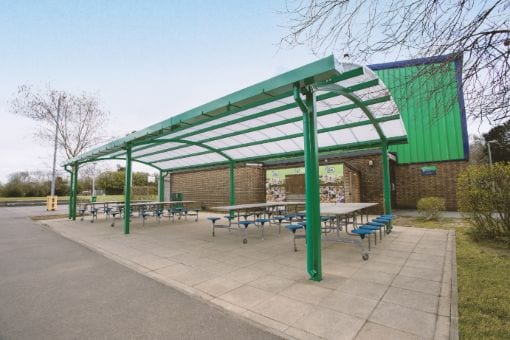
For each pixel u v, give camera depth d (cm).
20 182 3281
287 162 1338
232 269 435
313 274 374
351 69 379
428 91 313
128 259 507
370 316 266
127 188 814
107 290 352
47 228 958
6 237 772
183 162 1298
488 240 601
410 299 304
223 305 300
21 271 438
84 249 604
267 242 658
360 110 592
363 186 1223
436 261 457
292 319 264
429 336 228
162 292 343
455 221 917
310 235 381
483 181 602
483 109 285
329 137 779
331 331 239
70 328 255
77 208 1666
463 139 1298
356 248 566
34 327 257
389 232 719
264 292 334
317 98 528
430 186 1346
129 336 240
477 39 263
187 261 488
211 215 1334
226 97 451
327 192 1166
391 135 758
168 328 253
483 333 234
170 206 1423
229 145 943
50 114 1608
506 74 268
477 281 358
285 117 655
